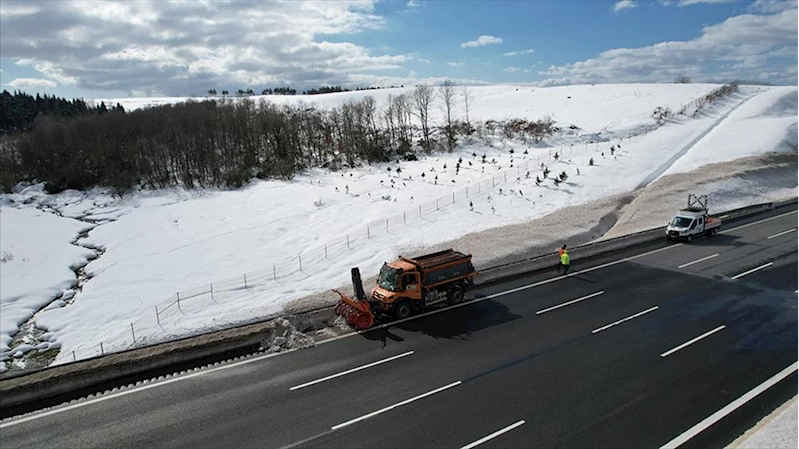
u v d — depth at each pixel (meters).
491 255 26.12
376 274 24.64
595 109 73.44
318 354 17.23
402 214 34.38
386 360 16.53
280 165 54.69
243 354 17.77
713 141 49.53
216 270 27.25
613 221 33.56
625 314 19.55
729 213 34.34
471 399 13.88
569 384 14.48
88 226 41.41
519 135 60.91
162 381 15.78
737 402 13.30
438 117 78.25
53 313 22.83
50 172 57.78
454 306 21.12
